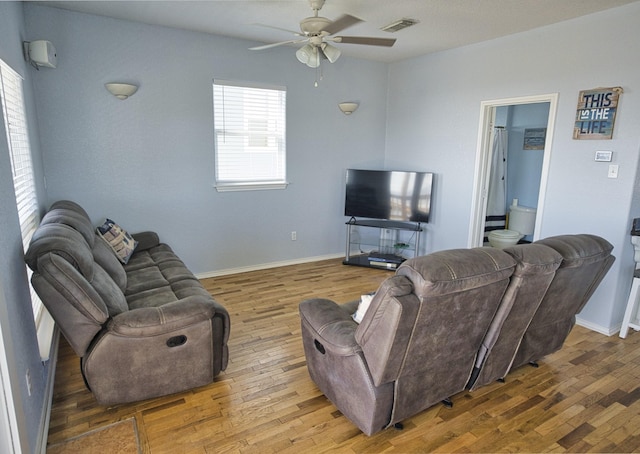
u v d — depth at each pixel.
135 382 2.25
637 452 2.03
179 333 2.28
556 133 3.65
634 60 3.08
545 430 2.18
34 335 2.15
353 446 2.04
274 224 5.03
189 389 2.47
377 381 1.90
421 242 5.32
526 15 3.40
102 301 2.11
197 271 4.59
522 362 2.63
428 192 4.94
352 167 5.52
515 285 2.07
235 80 4.43
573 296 2.54
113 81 3.79
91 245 2.74
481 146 4.41
